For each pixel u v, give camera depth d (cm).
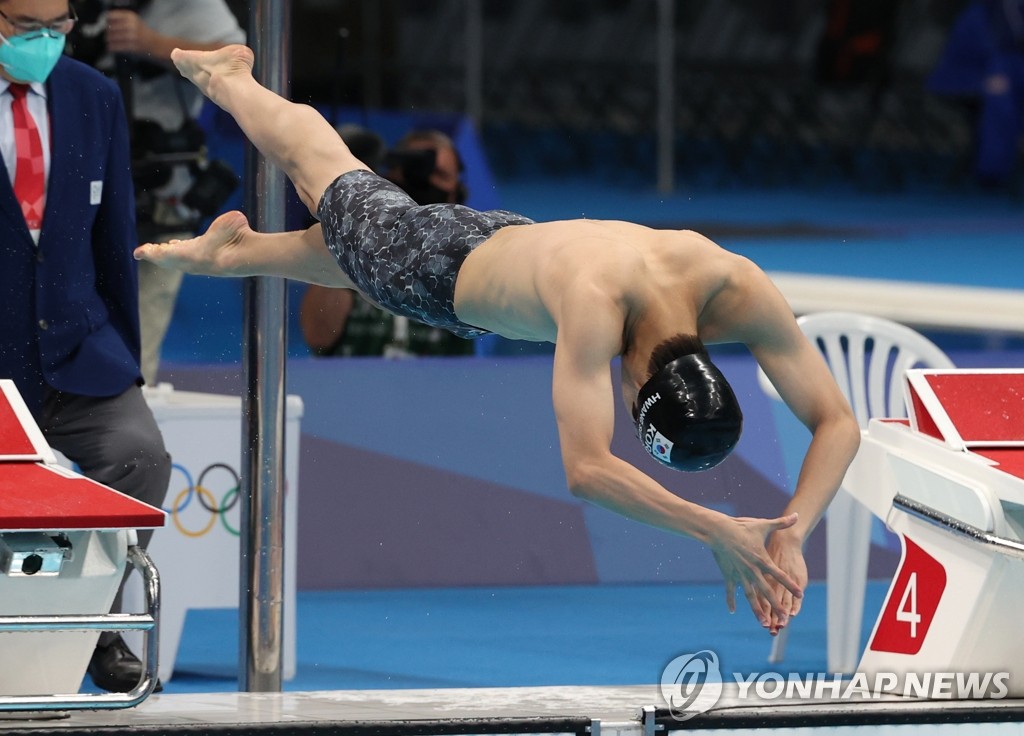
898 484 1505
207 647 2064
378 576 2339
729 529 1161
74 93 1686
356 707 1332
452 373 2447
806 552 2408
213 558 1916
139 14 2164
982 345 3353
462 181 2472
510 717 1277
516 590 2341
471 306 1356
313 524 2339
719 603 2272
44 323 1664
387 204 1452
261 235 1573
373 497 2366
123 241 1727
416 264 1392
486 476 2402
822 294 3462
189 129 2164
